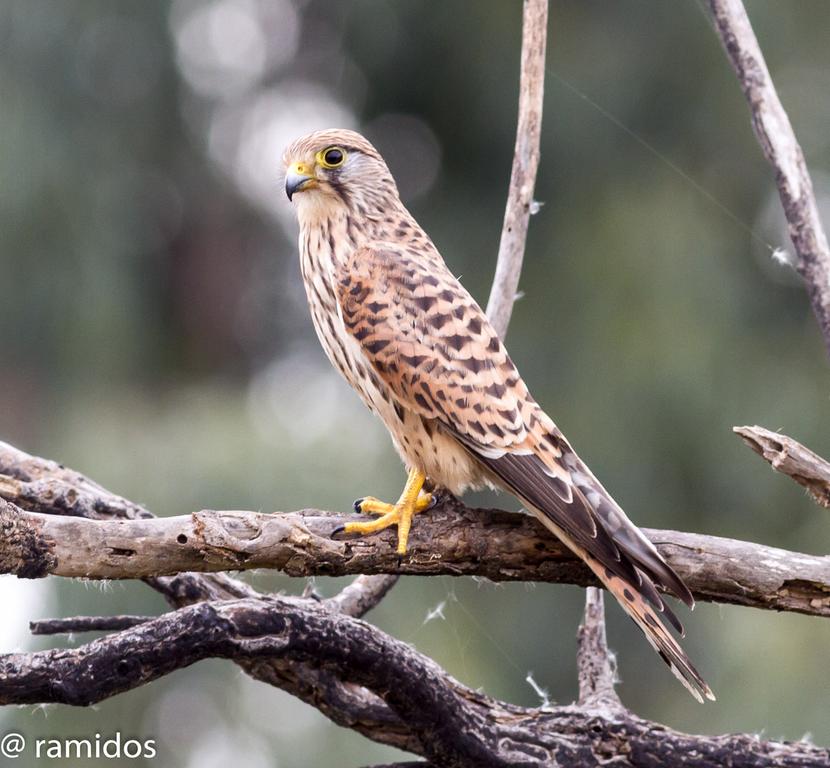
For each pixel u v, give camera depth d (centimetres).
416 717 543
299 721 1191
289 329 1658
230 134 1585
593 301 1354
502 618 1300
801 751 566
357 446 1255
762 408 1349
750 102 632
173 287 1638
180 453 1221
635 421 1332
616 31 1412
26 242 1394
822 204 1430
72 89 1423
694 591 545
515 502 1257
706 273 1356
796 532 1342
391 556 541
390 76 1481
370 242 686
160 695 1177
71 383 1416
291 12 1551
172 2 1443
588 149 1397
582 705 581
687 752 562
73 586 1109
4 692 475
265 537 514
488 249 1445
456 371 622
